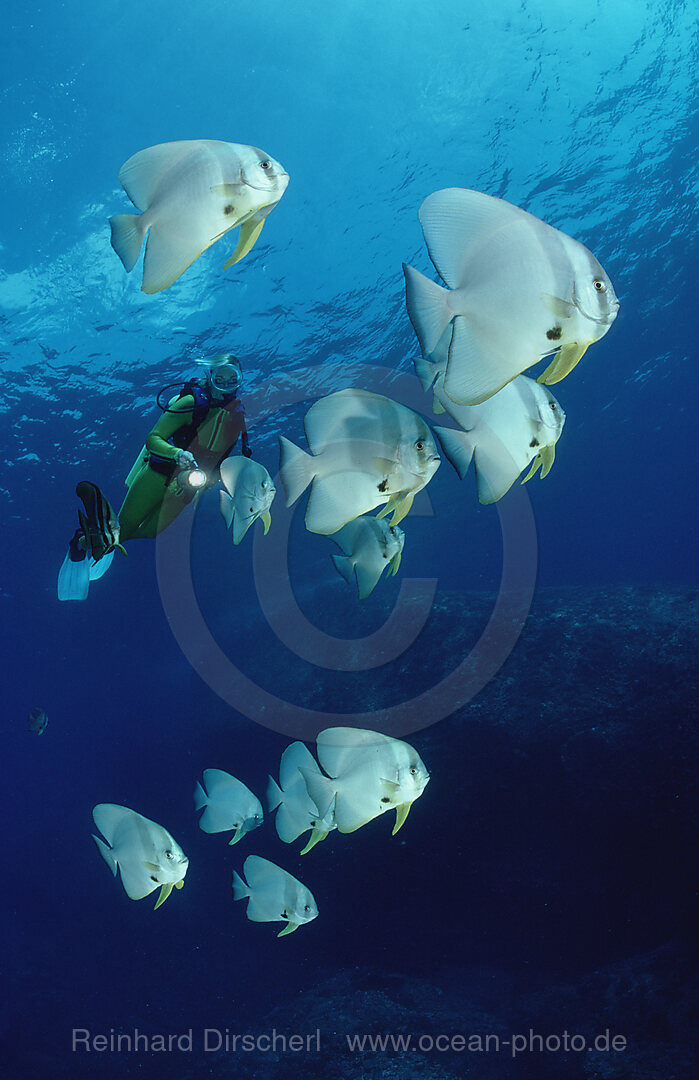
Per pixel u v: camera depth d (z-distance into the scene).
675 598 14.84
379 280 19.75
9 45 14.33
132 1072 14.99
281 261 18.33
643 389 33.75
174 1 14.37
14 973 20.81
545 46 16.41
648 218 21.97
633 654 13.61
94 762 27.59
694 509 63.31
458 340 1.52
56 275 17.30
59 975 20.27
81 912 23.53
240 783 5.37
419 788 2.98
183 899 18.58
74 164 15.96
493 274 1.54
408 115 16.98
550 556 74.75
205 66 15.47
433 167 18.05
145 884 4.08
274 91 16.16
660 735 12.41
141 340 19.16
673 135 19.33
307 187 17.58
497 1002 12.99
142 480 3.36
